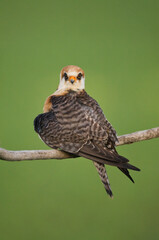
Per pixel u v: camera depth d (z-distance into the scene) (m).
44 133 7.77
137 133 7.95
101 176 7.37
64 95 8.29
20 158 6.98
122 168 7.01
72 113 7.77
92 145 7.34
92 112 7.80
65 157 7.47
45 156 7.25
